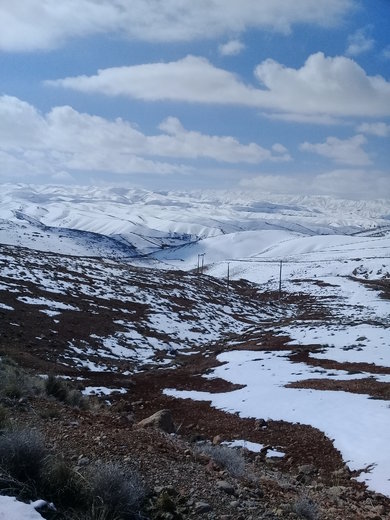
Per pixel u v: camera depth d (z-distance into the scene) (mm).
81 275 55938
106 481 5699
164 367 30281
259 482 8992
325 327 41312
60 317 37438
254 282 114812
